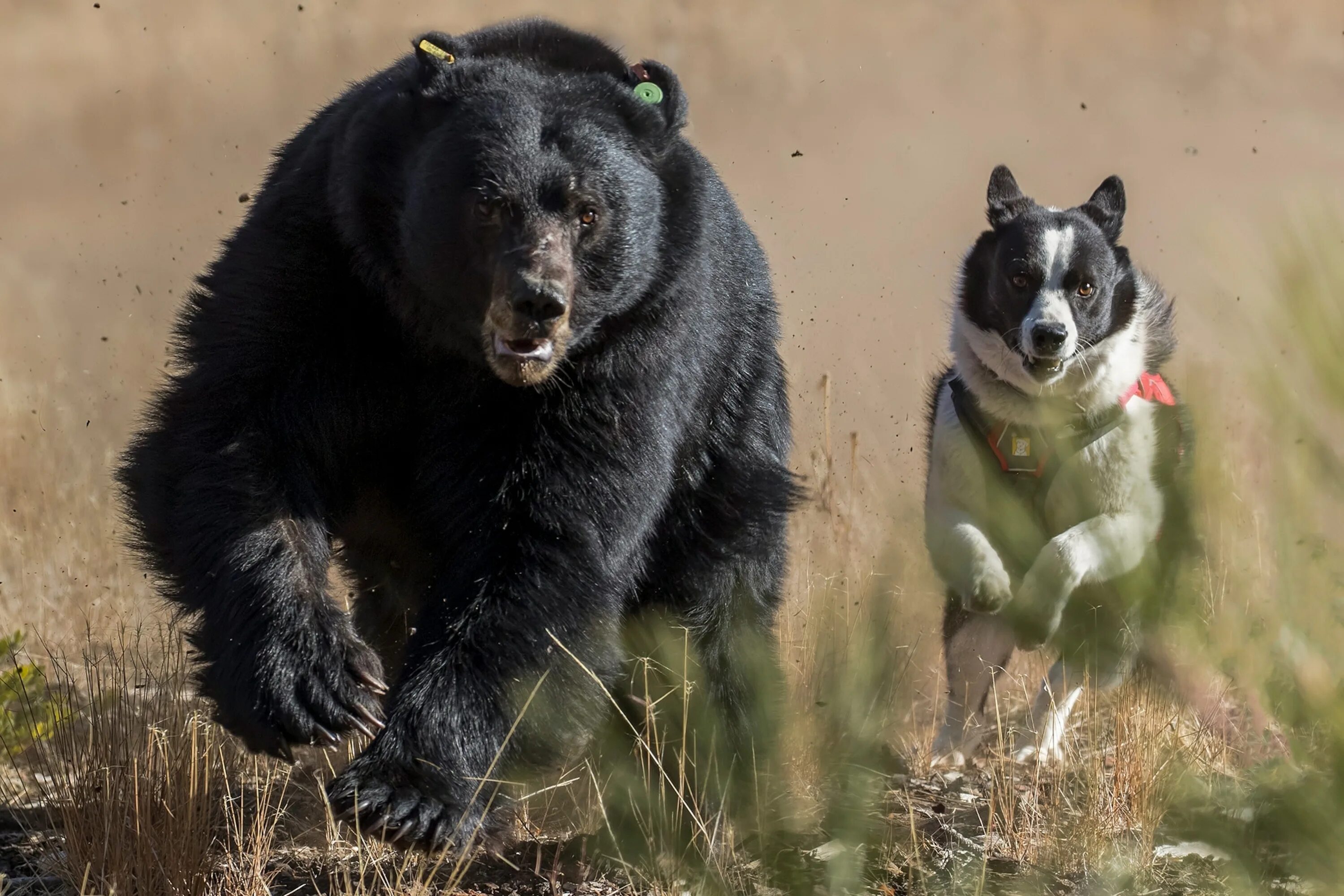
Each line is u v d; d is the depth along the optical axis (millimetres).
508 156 8727
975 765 12188
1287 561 5027
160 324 24547
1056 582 12250
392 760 7895
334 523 9219
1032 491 13109
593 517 8852
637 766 9984
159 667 11305
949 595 13086
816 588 11484
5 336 24281
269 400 8625
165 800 8750
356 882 8766
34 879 8688
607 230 8914
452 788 7941
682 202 9523
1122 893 8688
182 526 8305
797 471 14875
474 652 8312
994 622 13086
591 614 8734
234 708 7859
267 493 8383
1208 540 5770
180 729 9539
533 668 8414
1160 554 7223
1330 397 4531
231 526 8195
